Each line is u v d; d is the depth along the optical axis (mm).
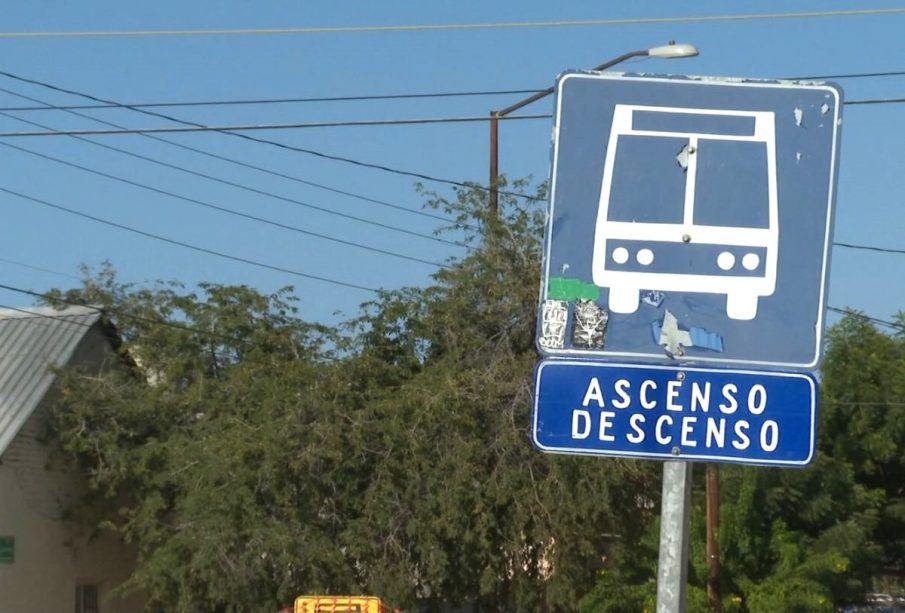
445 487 39219
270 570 38688
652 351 8141
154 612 43875
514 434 39406
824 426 58562
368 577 39906
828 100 8273
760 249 8203
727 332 8148
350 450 40062
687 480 8070
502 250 42562
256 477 39219
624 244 8234
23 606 42844
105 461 44031
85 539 45562
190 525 39188
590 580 40188
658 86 8320
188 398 44094
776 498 46125
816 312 8148
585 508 38375
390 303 43438
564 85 8344
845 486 48719
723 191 8242
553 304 8211
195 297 46531
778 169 8258
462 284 42531
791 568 44000
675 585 7984
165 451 43156
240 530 38688
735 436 8078
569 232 8250
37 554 43688
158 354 46125
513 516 39469
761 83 8297
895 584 64562
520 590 39719
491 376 40344
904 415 57938
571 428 8102
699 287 8188
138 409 44500
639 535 40750
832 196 8227
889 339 61312
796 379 8109
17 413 43219
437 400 39250
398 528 39656
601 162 8281
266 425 39844
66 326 46688
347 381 41156
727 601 43625
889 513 58375
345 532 39500
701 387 8109
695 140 8281
